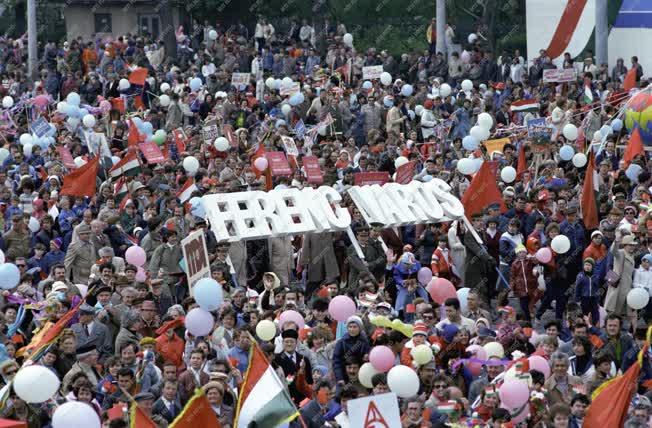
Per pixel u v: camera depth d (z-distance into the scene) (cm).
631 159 5153
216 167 5084
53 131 5647
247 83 7056
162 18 8625
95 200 4588
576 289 3934
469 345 3197
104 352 3234
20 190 4669
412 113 6456
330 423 2770
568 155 5109
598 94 6738
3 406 2698
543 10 7888
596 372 3075
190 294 3719
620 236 3922
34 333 3291
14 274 3516
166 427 2714
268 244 4175
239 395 2761
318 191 4234
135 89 7081
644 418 2694
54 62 8069
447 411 2755
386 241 4303
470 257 4112
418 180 4794
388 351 2895
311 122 6406
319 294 3656
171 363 2883
